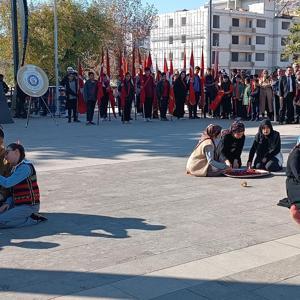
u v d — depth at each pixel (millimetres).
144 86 20453
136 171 9914
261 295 4344
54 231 6098
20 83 17688
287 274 4805
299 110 19297
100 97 19375
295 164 6270
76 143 13875
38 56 33469
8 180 6207
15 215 6207
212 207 7230
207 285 4539
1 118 19422
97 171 9898
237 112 21156
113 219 6609
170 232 6062
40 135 15766
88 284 4539
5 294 4320
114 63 45406
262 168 9938
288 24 90250
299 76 19312
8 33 35188
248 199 7711
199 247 5535
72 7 35062
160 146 13297
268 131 9797
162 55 91312
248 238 5852
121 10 50875
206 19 82812
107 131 16875
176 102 21188
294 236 5941
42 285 4516
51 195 7918
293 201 6203
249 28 86125
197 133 16141
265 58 88875
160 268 4926
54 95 23781
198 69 21781
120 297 4281
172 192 8148
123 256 5246
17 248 5500
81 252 5371
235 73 22141
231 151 9891
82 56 36281
